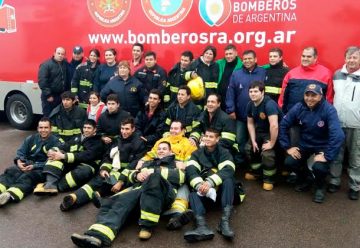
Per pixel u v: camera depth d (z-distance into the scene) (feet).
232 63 18.11
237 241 11.86
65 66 23.17
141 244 11.80
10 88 26.20
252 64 17.07
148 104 18.02
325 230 12.42
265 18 17.43
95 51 21.62
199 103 18.17
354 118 14.51
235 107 17.72
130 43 21.11
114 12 21.18
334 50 16.31
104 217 12.09
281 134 15.35
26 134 25.55
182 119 17.15
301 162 15.31
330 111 14.21
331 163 15.31
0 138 24.54
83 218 13.50
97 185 14.83
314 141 14.88
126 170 14.73
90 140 16.37
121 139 15.75
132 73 20.70
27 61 25.03
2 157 20.31
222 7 18.26
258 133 16.43
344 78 14.76
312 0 16.39
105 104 19.38
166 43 20.02
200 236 11.76
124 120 15.51
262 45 17.74
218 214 13.78
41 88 22.76
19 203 14.71
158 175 12.39
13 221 13.28
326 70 15.74
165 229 12.72
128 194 12.51
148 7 20.13
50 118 17.85
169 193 12.55
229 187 12.89
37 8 23.81
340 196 15.15
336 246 11.46
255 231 12.46
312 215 13.51
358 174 14.67
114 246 11.68
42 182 15.92
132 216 13.47
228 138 15.80
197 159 14.07
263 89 15.61
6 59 25.85
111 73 21.16
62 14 23.04
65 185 15.61
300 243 11.66
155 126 17.84
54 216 13.65
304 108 14.69
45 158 16.33
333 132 13.98
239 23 18.04
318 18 16.39
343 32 16.03
